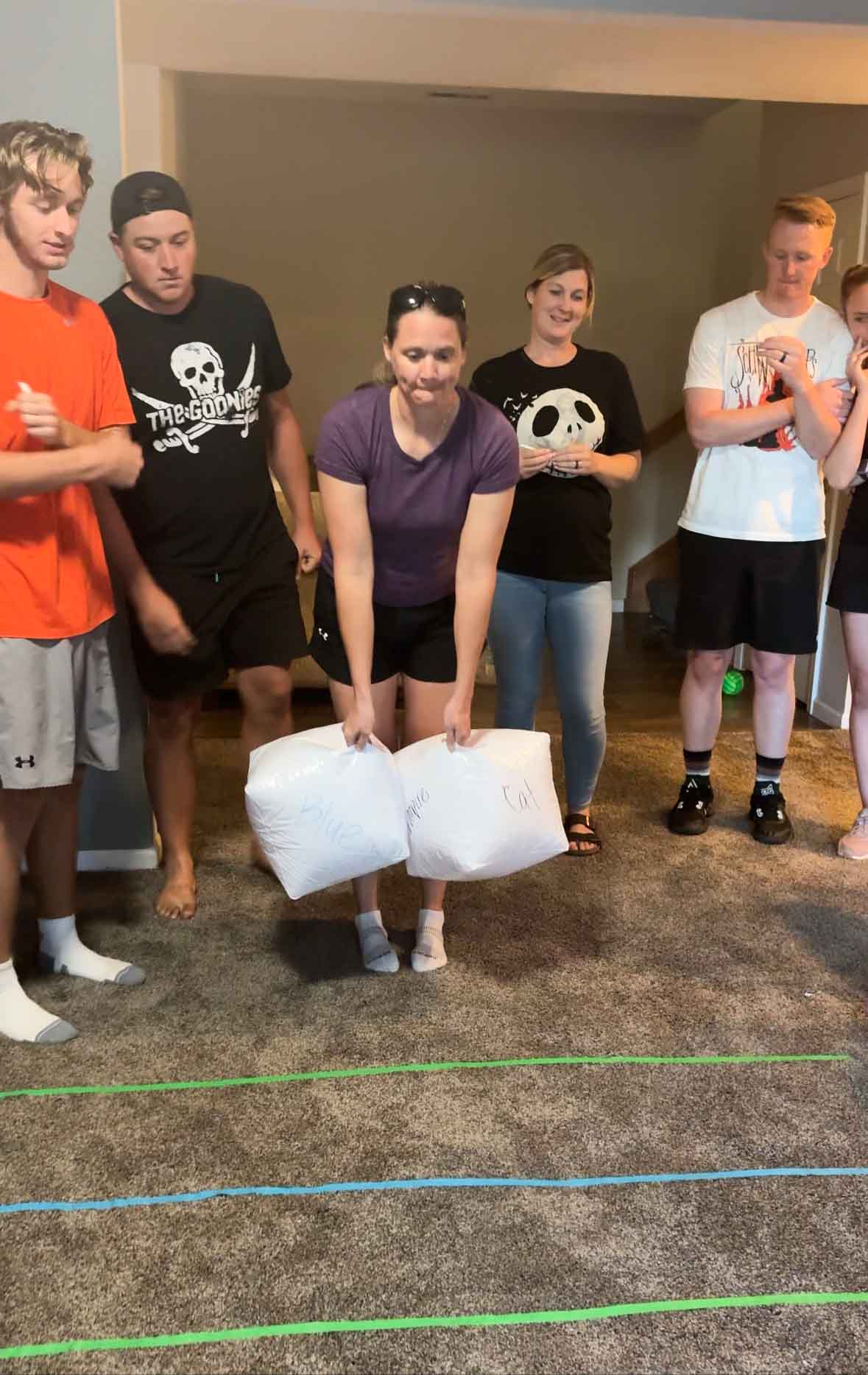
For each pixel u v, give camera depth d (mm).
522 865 2098
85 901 2596
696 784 3117
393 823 2002
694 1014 2154
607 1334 1408
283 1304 1441
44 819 2131
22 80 2348
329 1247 1540
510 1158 1730
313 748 2031
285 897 2641
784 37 2973
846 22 2938
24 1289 1456
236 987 2225
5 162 1725
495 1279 1490
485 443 1866
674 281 6387
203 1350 1372
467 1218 1600
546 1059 1992
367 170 6051
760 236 4816
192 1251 1527
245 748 2635
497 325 6348
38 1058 1970
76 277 2451
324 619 2164
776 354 2566
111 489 2154
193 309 2266
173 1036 2045
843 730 3979
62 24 2326
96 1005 2146
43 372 1832
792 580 2811
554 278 2502
